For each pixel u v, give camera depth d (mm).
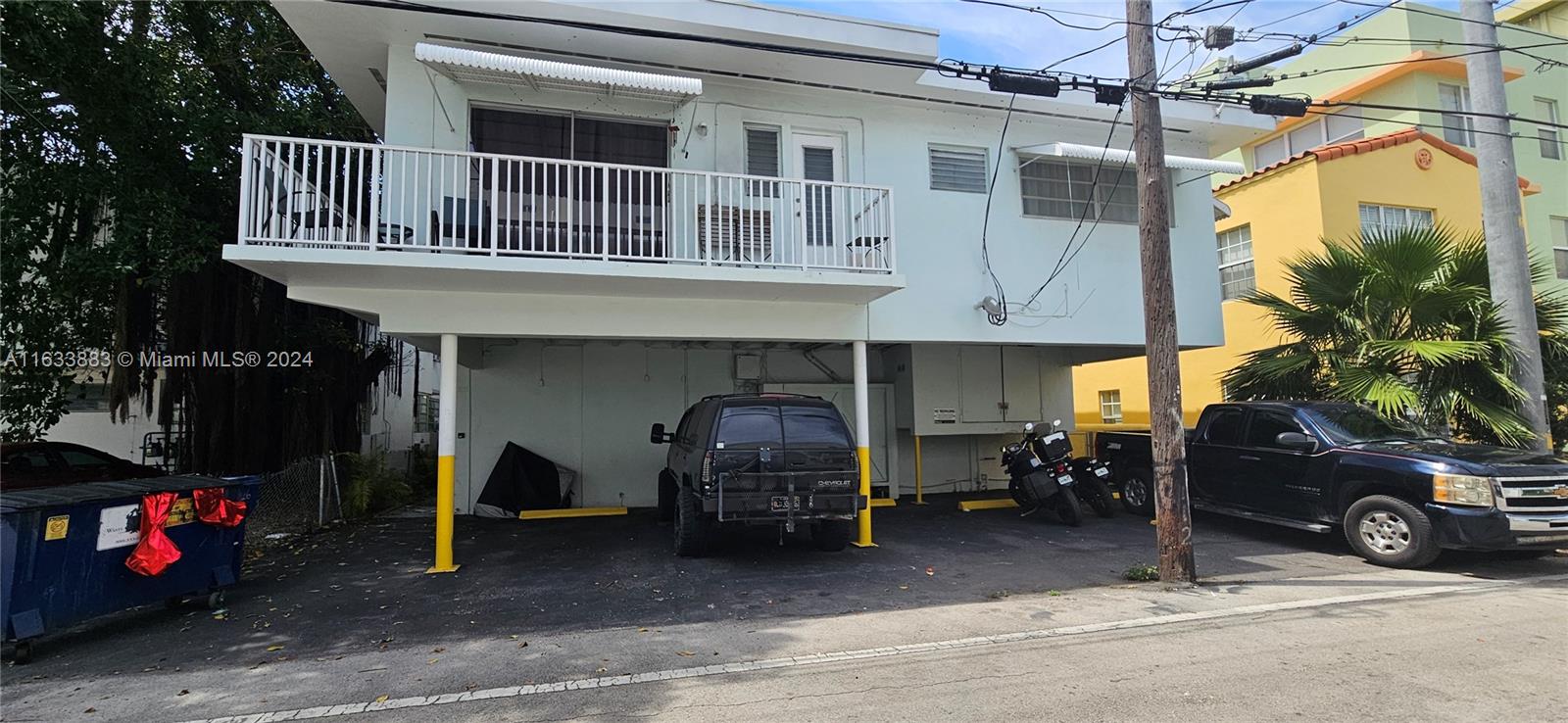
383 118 10945
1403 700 4219
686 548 8562
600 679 4852
